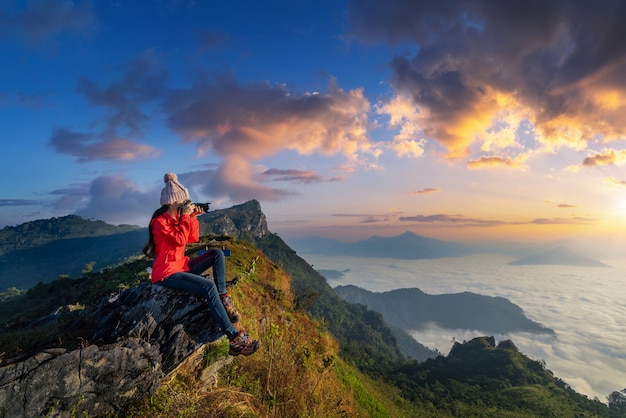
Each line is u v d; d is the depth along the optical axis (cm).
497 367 12269
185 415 383
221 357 475
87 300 1205
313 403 634
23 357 287
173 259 383
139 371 335
